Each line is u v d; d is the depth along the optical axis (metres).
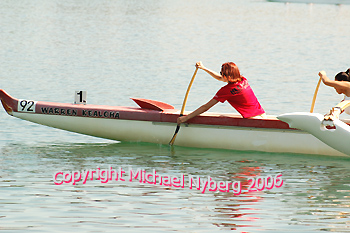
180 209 21.42
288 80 54.34
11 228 19.39
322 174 25.95
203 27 107.19
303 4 176.62
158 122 30.58
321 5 172.12
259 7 164.12
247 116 29.47
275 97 46.09
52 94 46.12
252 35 95.62
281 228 19.69
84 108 31.33
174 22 115.94
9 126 35.12
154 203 21.95
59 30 96.81
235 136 29.78
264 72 59.09
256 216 20.78
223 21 120.44
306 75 57.50
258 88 50.03
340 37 94.38
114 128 31.22
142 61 65.56
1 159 27.92
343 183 24.67
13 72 56.38
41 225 19.69
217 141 30.08
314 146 28.94
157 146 30.91
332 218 20.66
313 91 48.91
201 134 30.23
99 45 79.38
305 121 27.97
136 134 31.09
